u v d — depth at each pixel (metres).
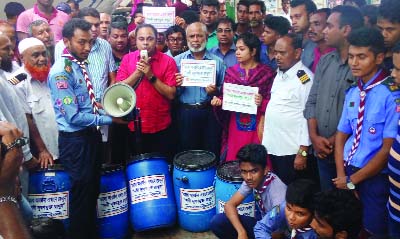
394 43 2.88
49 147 3.54
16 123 2.97
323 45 3.77
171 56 4.43
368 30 2.53
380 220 2.62
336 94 3.02
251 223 2.96
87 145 3.32
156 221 3.59
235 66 3.81
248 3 4.94
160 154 3.79
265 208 2.84
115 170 3.60
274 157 3.45
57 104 3.22
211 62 3.93
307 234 2.28
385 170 2.55
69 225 3.42
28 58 3.42
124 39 4.62
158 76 3.91
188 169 3.58
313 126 3.16
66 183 3.37
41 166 3.38
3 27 3.97
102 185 3.54
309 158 3.38
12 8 5.94
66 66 3.22
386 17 2.86
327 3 5.80
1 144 0.99
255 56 3.75
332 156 3.10
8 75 3.41
